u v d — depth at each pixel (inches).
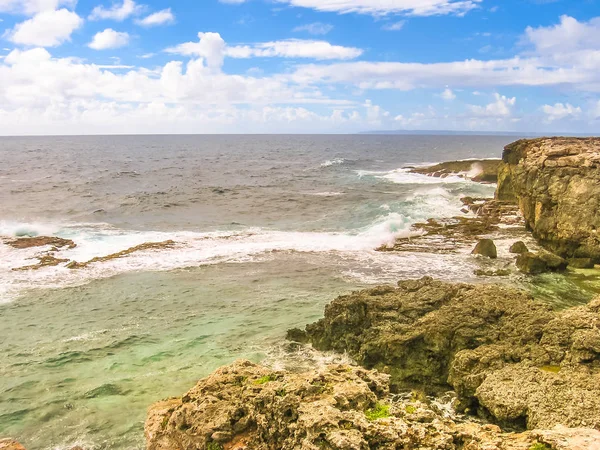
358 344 634.2
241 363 449.7
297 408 335.6
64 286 919.7
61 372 621.3
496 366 513.7
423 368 580.1
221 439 350.3
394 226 1364.4
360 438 297.7
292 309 821.2
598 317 547.8
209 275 995.9
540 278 962.7
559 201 1139.9
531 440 294.8
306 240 1269.7
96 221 1558.8
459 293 677.3
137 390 577.9
